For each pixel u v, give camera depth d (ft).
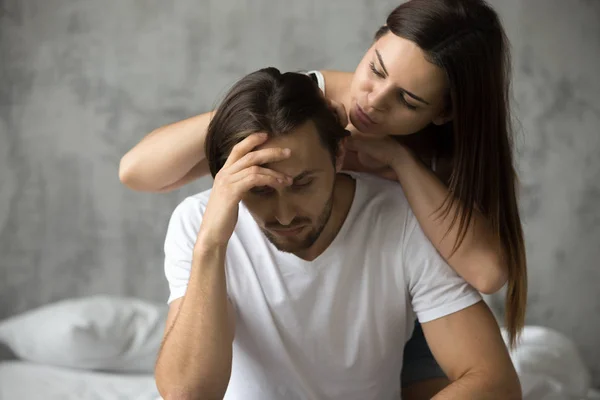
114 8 11.81
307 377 5.79
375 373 5.88
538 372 9.60
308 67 12.01
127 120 11.91
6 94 11.86
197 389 5.25
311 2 11.94
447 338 5.63
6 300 12.04
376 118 5.32
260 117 4.86
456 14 5.15
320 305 5.63
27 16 11.78
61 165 11.94
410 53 5.10
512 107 12.19
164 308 11.21
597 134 12.34
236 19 11.89
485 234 5.58
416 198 5.55
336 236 5.58
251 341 5.72
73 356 10.16
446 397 5.36
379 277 5.70
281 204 4.92
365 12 11.96
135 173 5.94
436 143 5.94
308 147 4.85
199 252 5.21
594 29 12.23
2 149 11.91
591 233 12.39
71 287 12.07
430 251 5.66
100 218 12.01
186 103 11.93
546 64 12.22
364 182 5.81
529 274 12.45
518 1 12.13
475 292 5.73
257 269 5.62
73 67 11.84
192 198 5.87
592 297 12.44
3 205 11.94
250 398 5.85
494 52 5.33
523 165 12.32
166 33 11.86
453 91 5.21
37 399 9.00
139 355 10.41
